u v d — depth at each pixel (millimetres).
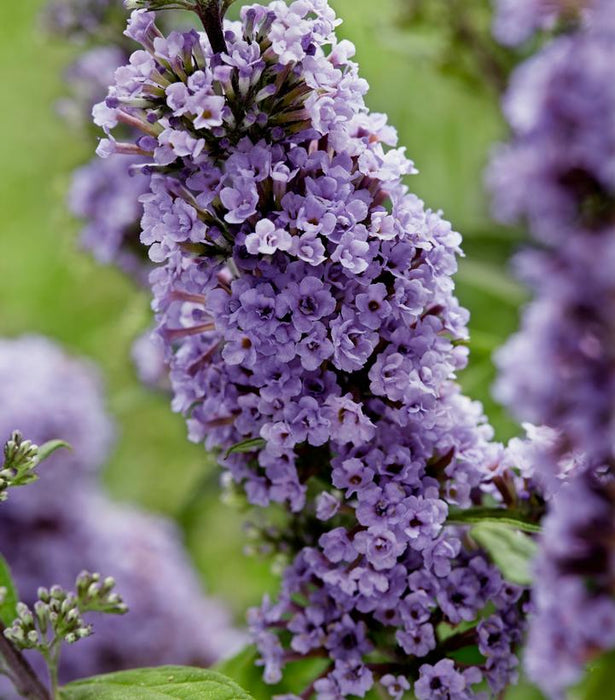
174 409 651
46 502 861
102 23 876
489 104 903
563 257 561
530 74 562
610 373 564
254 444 626
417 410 628
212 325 646
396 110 975
